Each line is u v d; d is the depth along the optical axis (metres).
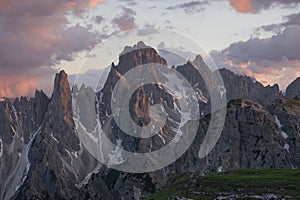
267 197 131.50
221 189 146.62
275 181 144.50
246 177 157.38
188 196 151.00
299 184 137.62
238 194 139.12
